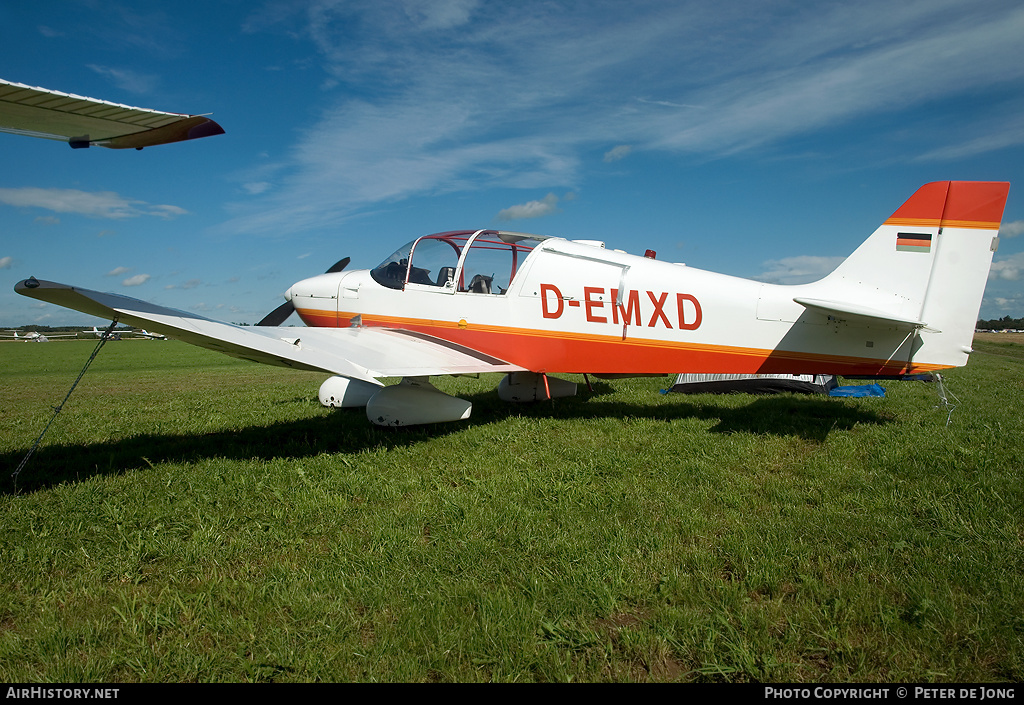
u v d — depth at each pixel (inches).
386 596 94.3
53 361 903.1
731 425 225.1
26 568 105.3
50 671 77.4
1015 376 492.7
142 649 81.7
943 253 196.4
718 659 79.8
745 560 104.0
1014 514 124.8
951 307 195.9
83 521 126.5
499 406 283.7
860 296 204.7
